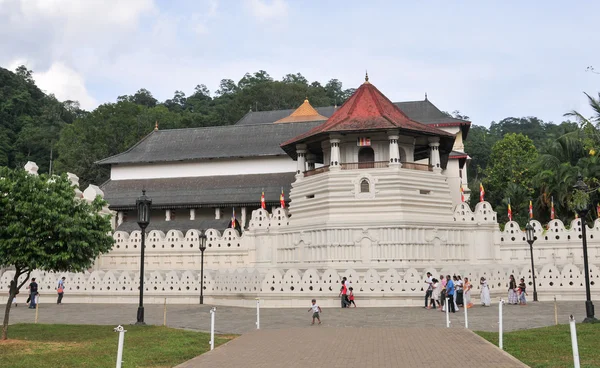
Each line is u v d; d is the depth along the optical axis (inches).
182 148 2573.8
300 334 756.6
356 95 1800.0
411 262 1487.5
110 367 543.2
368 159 1701.5
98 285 1391.5
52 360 577.3
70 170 3255.4
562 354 575.8
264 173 2397.9
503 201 2719.0
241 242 1676.9
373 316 1002.7
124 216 2358.5
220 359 568.4
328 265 1514.5
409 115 2935.5
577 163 1975.9
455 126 2770.7
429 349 607.5
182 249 1685.5
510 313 1021.8
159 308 1226.0
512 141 3063.5
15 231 746.8
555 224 1551.4
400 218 1515.7
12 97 5231.3
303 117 3070.9
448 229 1565.0
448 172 2544.3
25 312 1162.0
